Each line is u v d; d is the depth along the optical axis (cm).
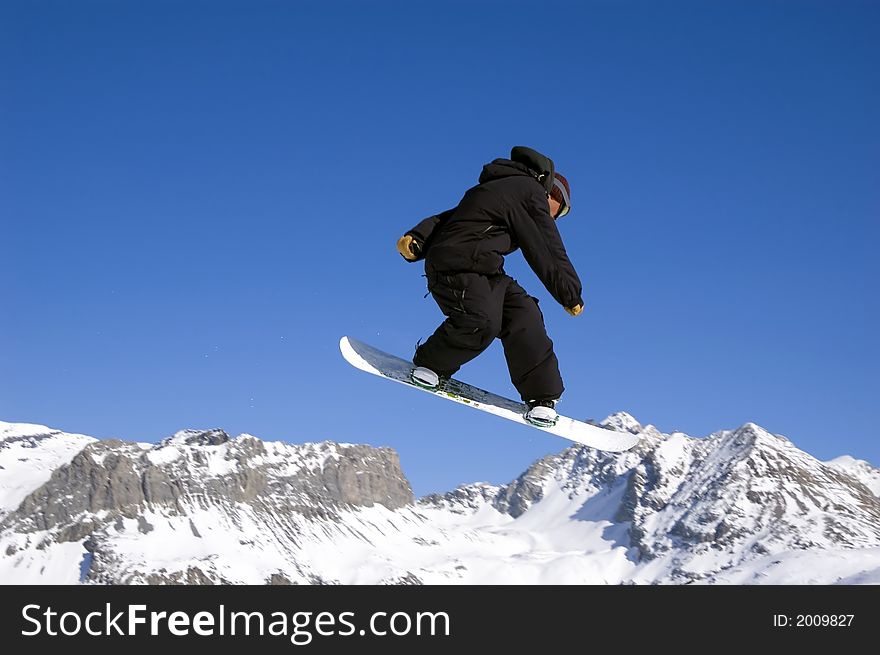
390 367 831
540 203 753
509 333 789
